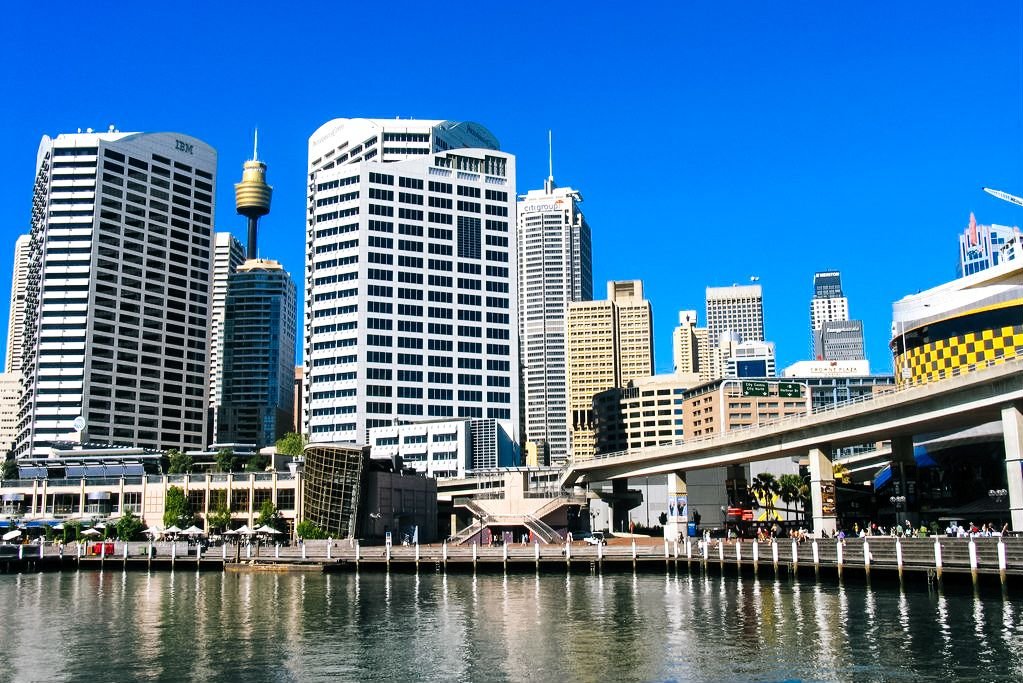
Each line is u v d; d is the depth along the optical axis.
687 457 144.38
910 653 52.12
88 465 188.50
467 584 96.81
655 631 62.19
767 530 141.62
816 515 116.25
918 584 78.56
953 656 51.00
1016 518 86.00
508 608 75.38
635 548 107.12
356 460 155.12
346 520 154.38
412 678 50.12
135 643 61.41
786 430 119.12
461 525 197.25
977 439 136.75
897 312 181.12
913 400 97.88
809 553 86.38
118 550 128.50
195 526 157.12
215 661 55.19
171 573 117.75
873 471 173.25
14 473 194.88
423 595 86.00
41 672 53.00
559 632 62.94
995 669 48.09
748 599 75.69
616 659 53.69
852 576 85.38
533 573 109.00
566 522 170.88
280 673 51.78
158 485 172.12
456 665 53.06
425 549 115.75
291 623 68.81
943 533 106.12
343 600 82.69
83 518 169.62
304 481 161.38
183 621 70.81
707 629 62.16
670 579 96.94
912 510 107.62
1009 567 69.56
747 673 49.28
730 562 95.94
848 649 53.78
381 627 66.38
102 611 77.50
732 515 137.75
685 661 52.59
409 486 169.50
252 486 167.88
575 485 188.25
